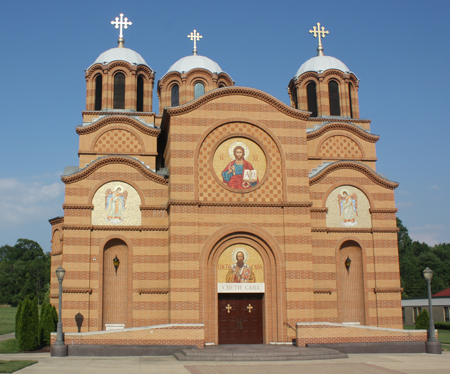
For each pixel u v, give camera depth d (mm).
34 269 138125
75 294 32375
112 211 33875
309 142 39969
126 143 37688
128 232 33656
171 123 33031
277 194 33281
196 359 25344
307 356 25859
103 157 34250
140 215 34062
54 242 41969
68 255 32750
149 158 37656
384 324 34969
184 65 42750
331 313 34812
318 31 45406
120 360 25406
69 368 22125
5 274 132125
